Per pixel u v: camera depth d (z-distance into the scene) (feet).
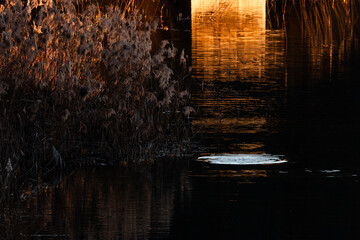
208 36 107.04
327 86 72.95
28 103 49.19
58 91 48.29
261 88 72.02
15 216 36.52
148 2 128.67
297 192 39.99
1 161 43.09
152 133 50.96
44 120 48.65
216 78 76.74
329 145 50.90
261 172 44.32
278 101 66.33
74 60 50.72
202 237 33.14
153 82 62.08
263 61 87.61
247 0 157.07
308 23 121.80
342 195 39.34
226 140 52.70
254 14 134.41
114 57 49.90
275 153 48.96
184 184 42.01
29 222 35.53
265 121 58.75
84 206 38.14
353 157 47.62
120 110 49.62
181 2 142.72
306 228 34.27
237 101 66.28
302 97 67.92
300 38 107.04
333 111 62.23
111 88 50.39
